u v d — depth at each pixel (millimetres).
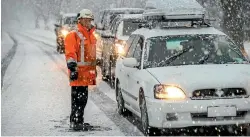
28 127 20000
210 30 20953
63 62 53750
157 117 16766
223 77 16969
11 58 60719
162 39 19984
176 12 20844
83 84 19078
